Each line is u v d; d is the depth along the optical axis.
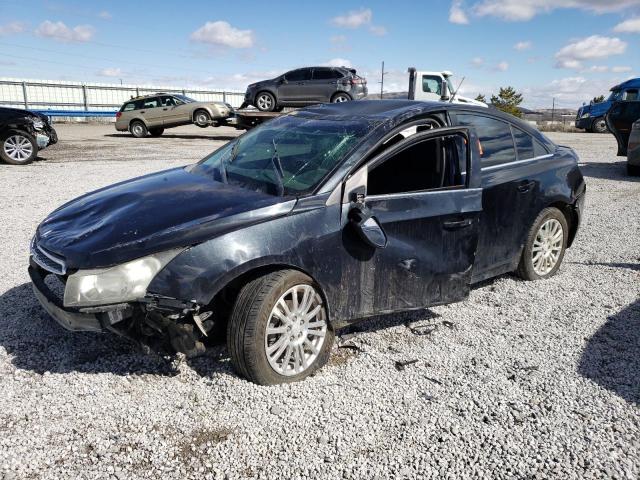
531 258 5.16
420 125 4.08
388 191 4.20
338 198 3.48
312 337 3.51
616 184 11.98
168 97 23.00
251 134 4.61
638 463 2.70
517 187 4.74
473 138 4.08
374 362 3.68
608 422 3.03
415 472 2.61
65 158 14.80
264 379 3.25
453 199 3.91
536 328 4.29
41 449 2.69
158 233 3.14
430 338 4.08
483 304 4.76
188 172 4.42
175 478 2.53
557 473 2.62
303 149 3.89
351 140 3.75
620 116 13.83
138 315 3.09
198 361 3.59
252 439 2.82
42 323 4.11
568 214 5.55
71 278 3.07
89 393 3.19
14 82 35.47
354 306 3.59
